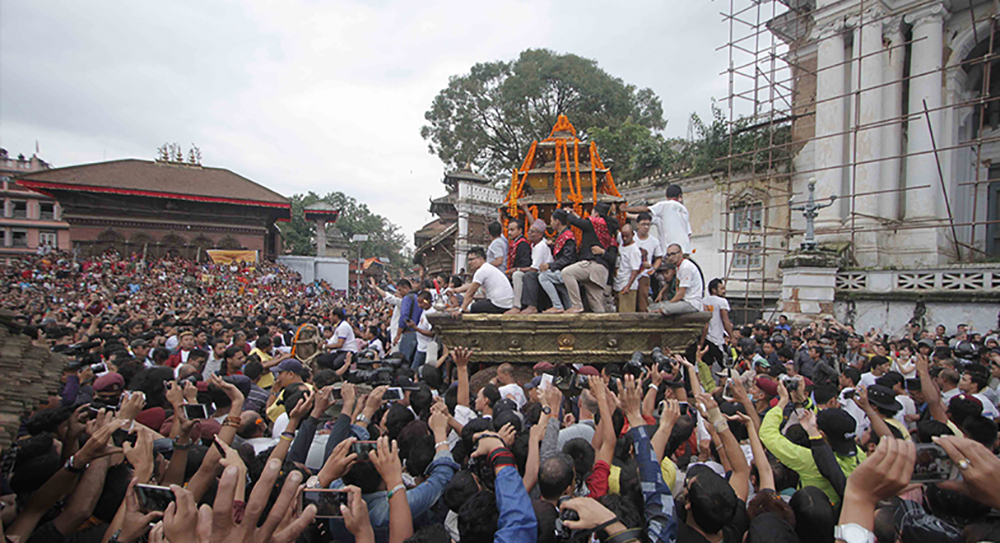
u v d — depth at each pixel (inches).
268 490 98.2
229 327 478.0
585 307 342.6
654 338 322.3
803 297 681.6
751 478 175.9
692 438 228.1
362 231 3567.9
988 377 299.9
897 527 117.2
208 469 125.8
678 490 164.9
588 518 112.0
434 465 147.4
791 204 784.9
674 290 356.5
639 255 334.3
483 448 133.4
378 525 137.5
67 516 120.0
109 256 1724.9
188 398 190.5
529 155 400.5
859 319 652.1
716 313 375.6
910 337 555.8
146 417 184.5
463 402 230.5
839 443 160.1
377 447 130.6
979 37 703.1
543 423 165.8
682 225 366.0
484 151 1512.1
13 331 135.1
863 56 670.5
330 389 164.9
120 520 122.8
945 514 121.5
